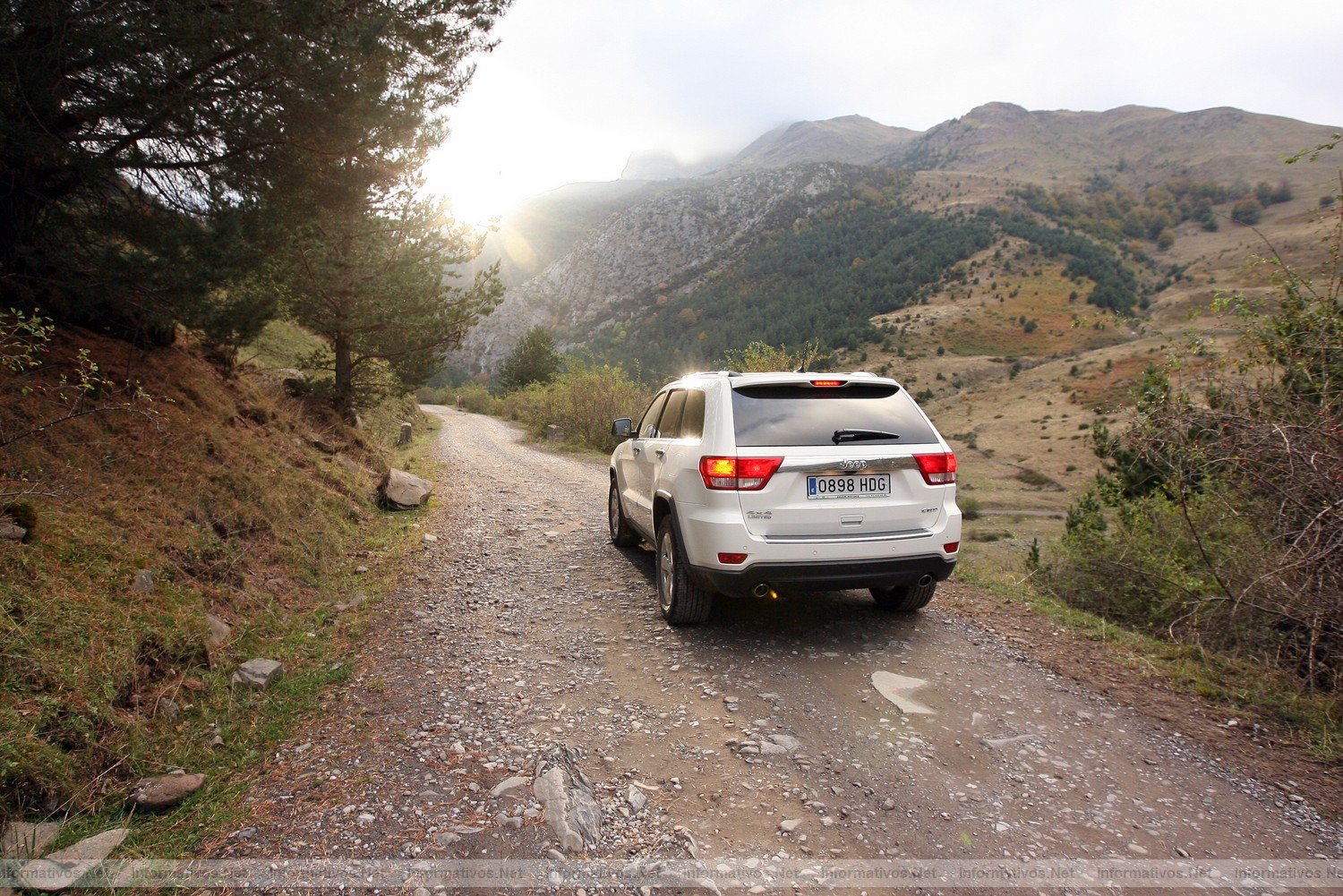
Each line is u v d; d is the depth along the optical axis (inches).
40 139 200.5
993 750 129.8
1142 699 151.9
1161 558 242.1
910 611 211.2
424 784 116.9
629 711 146.9
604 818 107.7
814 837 103.3
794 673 166.2
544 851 98.8
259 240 252.4
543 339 2245.3
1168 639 199.9
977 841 102.2
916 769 123.0
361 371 569.9
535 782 116.0
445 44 273.9
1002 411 4623.5
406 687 159.8
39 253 227.1
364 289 483.8
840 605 219.5
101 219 232.5
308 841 101.0
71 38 193.8
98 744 118.0
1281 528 167.9
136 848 98.8
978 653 179.2
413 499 395.2
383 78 247.6
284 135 241.1
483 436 1175.0
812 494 169.2
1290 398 182.2
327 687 159.9
